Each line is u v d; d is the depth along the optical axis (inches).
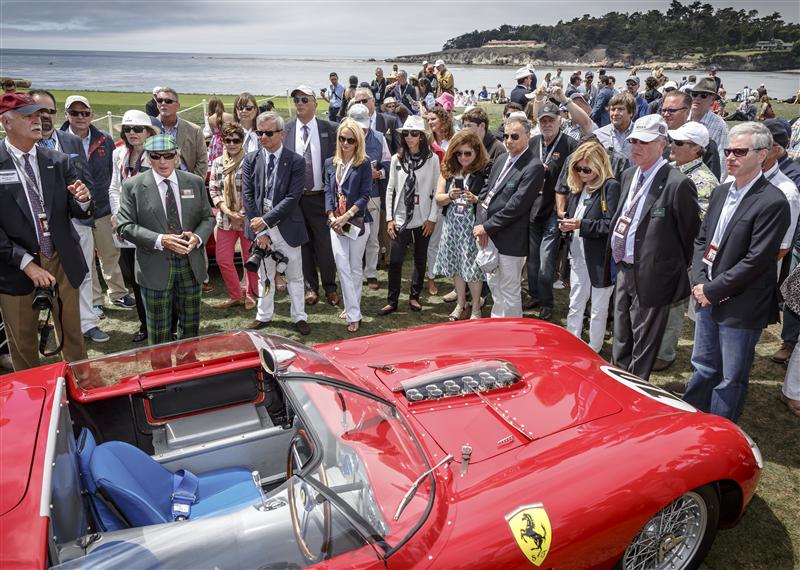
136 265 181.6
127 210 176.7
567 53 5334.6
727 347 149.2
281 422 124.3
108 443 98.6
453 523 84.7
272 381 125.9
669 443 99.8
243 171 219.5
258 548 74.1
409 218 230.7
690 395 163.9
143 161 218.5
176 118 259.8
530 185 195.0
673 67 4222.4
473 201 214.1
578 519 87.6
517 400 114.1
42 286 166.6
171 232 179.0
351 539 78.7
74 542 73.6
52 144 217.2
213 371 124.6
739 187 145.9
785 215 138.0
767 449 156.9
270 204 213.0
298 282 224.2
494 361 125.3
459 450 99.8
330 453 89.5
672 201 158.1
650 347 169.3
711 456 99.3
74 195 169.6
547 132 227.6
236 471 118.4
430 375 119.1
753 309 144.3
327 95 689.0
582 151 183.8
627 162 211.5
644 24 4813.0
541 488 89.7
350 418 97.9
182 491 107.7
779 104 1108.5
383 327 233.9
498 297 213.9
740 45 4372.5
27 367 180.9
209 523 75.4
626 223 168.6
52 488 74.7
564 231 190.5
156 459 114.2
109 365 116.3
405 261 320.2
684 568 107.0
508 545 83.1
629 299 176.1
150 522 89.4
